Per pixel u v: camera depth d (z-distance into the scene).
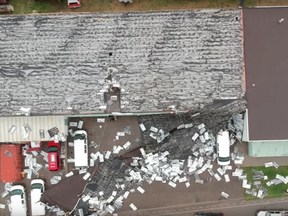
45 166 19.95
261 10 17.44
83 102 17.11
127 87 17.14
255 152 19.31
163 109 17.22
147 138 19.55
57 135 18.66
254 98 17.48
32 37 17.03
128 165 19.64
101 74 17.09
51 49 17.03
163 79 17.20
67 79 17.06
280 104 17.53
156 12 17.22
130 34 17.16
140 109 17.19
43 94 17.02
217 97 17.36
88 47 17.08
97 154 19.84
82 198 19.59
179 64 17.23
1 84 16.98
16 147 19.39
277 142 19.20
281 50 17.53
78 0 19.66
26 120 18.53
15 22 17.05
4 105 16.95
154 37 17.19
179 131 19.45
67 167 19.88
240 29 17.36
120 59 17.12
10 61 16.98
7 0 19.75
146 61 17.16
